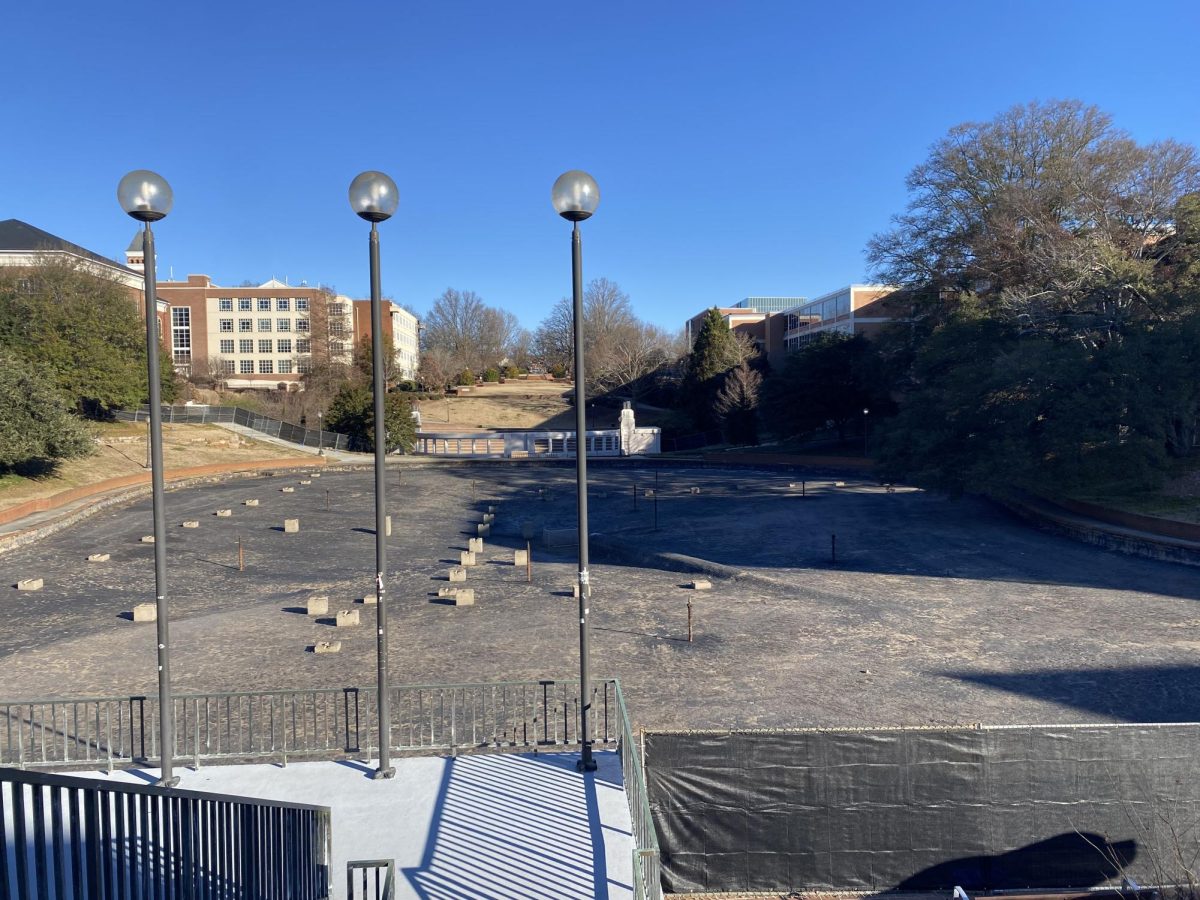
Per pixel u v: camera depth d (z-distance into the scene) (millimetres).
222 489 50406
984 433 37000
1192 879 9727
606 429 88312
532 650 19969
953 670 17984
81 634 22078
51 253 58812
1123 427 34594
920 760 10875
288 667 19047
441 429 92062
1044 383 34875
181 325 106562
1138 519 30547
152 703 12133
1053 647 19453
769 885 10906
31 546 32781
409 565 31328
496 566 30672
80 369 54156
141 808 4793
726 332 84250
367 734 11844
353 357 95125
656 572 28859
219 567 30828
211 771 10938
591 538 34125
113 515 39969
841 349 68250
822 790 10906
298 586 28078
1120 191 46844
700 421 83250
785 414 68938
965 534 34062
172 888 5246
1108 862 10758
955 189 57000
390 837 9156
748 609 23422
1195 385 32844
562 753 11562
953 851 10867
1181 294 37156
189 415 68188
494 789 10367
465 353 131750
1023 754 10859
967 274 55094
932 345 45969
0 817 3473
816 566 29031
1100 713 15438
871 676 17672
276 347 107000
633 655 19422
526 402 105125
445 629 22031
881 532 35312
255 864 6449
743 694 16641
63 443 40250
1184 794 10805
